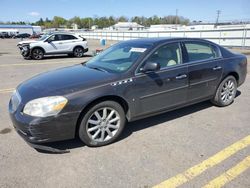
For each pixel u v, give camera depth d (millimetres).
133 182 2791
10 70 10430
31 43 15086
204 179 2824
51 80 3654
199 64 4500
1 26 83875
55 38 15688
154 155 3336
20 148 3547
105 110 3518
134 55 4016
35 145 3246
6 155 3361
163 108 4129
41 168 3064
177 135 3910
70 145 3607
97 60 4559
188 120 4496
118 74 3650
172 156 3303
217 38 24609
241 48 22047
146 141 3730
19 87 3789
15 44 32375
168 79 4039
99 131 3531
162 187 2705
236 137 3818
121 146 3592
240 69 5312
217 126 4230
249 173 2922
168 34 31000
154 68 3652
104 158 3279
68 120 3213
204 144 3611
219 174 2908
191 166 3072
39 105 3123
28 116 3133
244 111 4953
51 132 3170
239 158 3232
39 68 11078
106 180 2830
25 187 2727
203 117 4637
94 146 3551
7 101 5777
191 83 4398
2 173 2971
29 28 87750
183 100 4383
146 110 3914
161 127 4211
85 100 3260
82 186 2734
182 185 2729
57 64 12594
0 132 4066
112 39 43688
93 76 3654
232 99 5348
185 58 4367
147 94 3840
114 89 3480
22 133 3262
